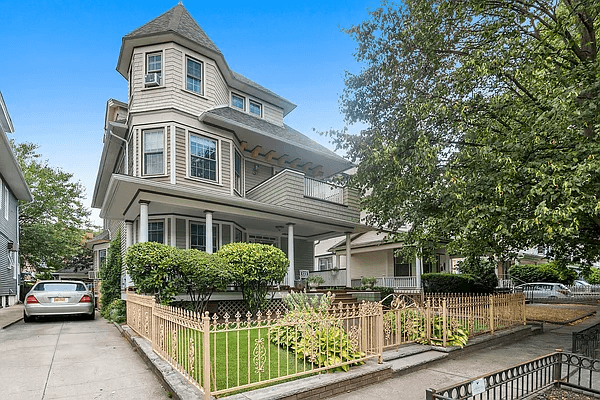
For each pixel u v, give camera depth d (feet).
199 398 13.21
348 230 58.18
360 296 47.85
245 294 36.81
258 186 53.01
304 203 49.42
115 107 55.88
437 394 11.69
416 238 32.50
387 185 33.99
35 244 88.33
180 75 44.78
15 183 61.52
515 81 28.27
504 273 96.12
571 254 37.17
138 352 22.29
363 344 19.03
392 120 36.19
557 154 22.90
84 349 23.90
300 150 56.18
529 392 16.61
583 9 23.82
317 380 15.74
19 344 25.64
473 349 24.95
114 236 60.54
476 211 24.88
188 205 40.47
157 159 42.50
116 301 40.55
